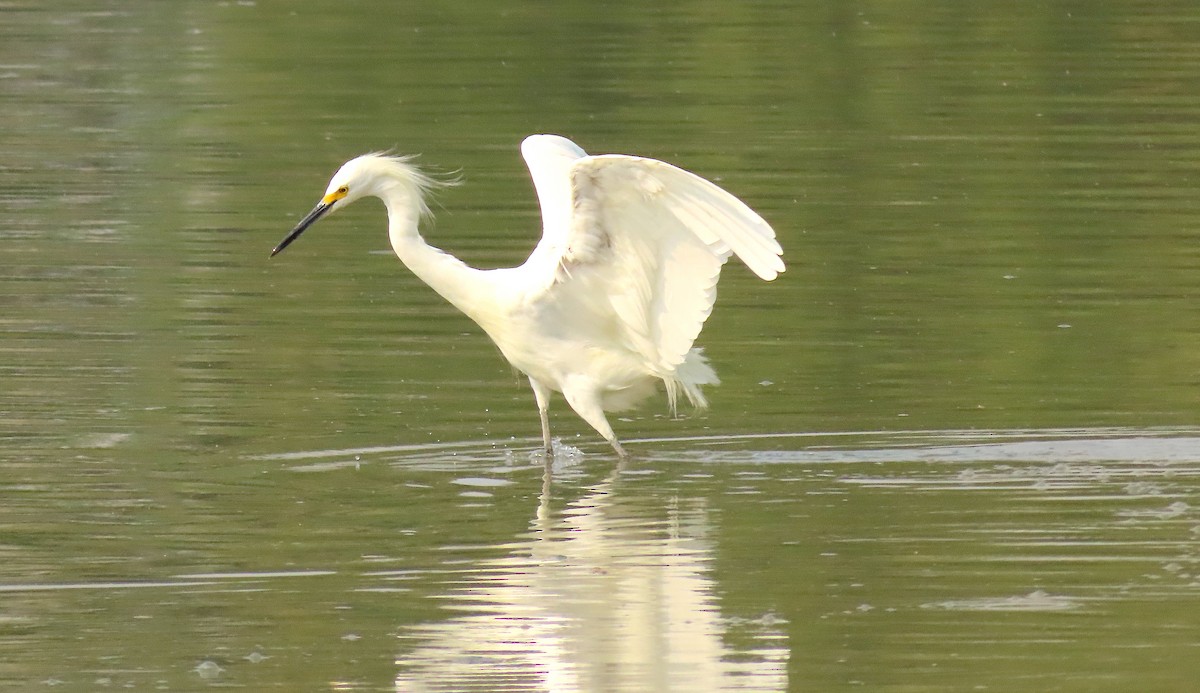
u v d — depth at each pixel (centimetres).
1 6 2975
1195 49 2705
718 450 1304
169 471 1234
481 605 991
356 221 1977
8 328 1581
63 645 942
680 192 1195
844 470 1242
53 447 1286
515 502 1182
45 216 1972
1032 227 1906
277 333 1580
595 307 1302
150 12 2958
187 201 2034
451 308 1669
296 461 1266
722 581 1024
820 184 2073
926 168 2139
